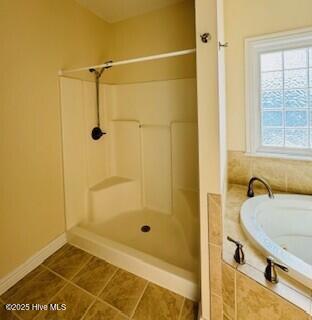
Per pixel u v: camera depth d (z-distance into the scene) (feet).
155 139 7.59
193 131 6.79
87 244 6.09
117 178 8.35
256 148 6.81
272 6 5.82
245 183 6.94
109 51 7.95
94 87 7.40
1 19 4.59
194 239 6.30
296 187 6.22
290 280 3.18
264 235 4.16
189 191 7.09
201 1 3.14
